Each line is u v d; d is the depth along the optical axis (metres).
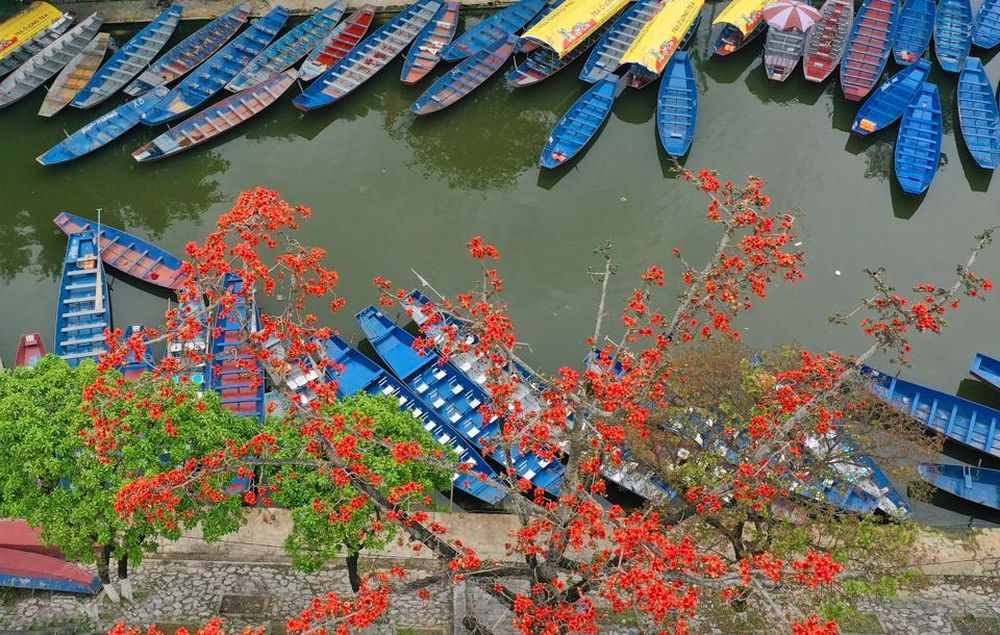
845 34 72.38
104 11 75.88
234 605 39.66
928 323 30.41
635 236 60.59
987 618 39.81
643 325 54.97
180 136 64.94
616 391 28.59
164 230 60.84
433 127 67.75
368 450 35.88
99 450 30.98
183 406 36.44
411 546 42.47
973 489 47.06
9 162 64.94
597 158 65.44
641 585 26.19
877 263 59.28
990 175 64.62
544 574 31.45
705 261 59.06
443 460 36.06
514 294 57.03
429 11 74.44
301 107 66.19
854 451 40.44
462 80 68.81
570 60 70.56
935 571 42.25
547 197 63.09
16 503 35.47
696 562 28.30
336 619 27.55
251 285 30.28
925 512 47.38
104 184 63.66
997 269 59.09
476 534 43.56
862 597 40.22
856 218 62.09
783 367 42.78
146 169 64.31
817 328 55.38
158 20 73.38
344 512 31.80
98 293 55.22
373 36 71.75
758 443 32.97
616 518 28.88
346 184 63.84
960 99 68.19
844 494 44.12
